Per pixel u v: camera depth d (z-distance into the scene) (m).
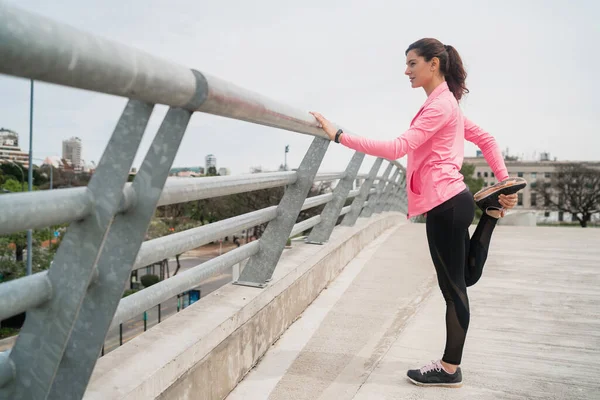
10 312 1.07
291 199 3.07
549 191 93.69
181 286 2.04
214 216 35.94
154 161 1.40
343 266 5.38
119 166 1.21
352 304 4.05
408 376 2.65
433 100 2.49
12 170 48.88
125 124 1.22
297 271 3.65
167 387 1.80
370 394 2.50
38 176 48.16
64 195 1.12
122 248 1.38
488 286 4.84
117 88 1.06
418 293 4.40
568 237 8.66
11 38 0.76
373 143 2.47
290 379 2.64
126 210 1.39
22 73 0.83
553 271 5.52
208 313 2.45
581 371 2.85
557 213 116.12
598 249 7.07
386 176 7.91
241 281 3.10
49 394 1.35
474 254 2.63
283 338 3.26
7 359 1.19
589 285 4.88
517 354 3.11
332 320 3.64
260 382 2.59
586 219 91.00
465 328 2.55
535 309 4.09
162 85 1.19
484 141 2.82
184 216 38.00
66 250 1.21
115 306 1.37
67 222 1.20
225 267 2.49
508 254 6.62
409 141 2.41
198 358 2.06
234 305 2.61
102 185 1.21
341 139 2.60
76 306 1.20
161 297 1.89
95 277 1.37
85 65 0.92
